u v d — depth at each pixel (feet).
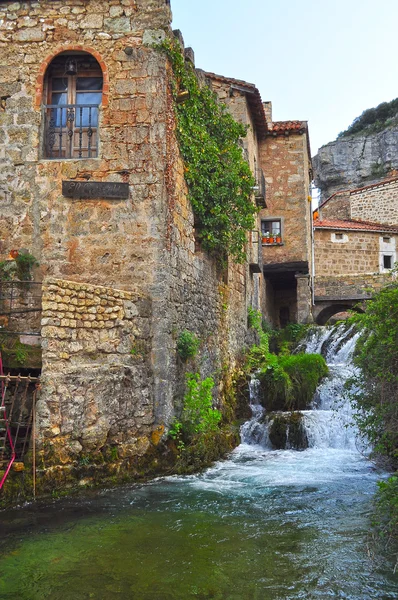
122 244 31.73
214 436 34.68
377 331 27.84
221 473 30.60
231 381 44.21
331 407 40.34
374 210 110.32
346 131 213.66
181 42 35.70
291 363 46.34
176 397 31.30
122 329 28.73
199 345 36.14
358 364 30.14
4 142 33.01
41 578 16.69
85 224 32.14
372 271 97.04
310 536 20.49
